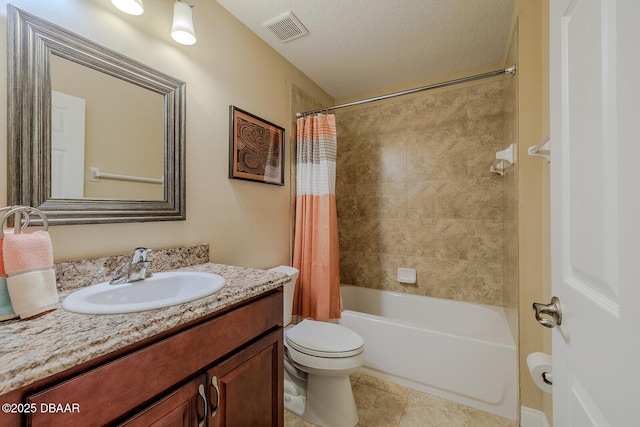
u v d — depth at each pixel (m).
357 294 2.51
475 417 1.43
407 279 2.34
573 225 0.58
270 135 1.87
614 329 0.41
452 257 2.19
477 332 2.01
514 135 1.52
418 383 1.64
